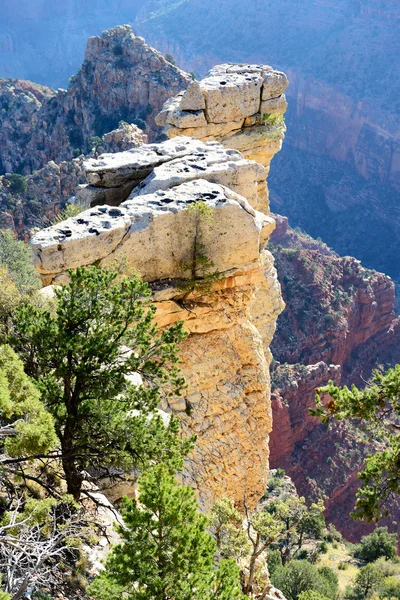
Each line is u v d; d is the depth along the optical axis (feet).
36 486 59.93
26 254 100.73
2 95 537.65
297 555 229.04
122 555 48.67
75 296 61.21
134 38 472.03
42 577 49.65
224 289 95.91
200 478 92.27
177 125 134.41
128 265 84.33
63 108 497.46
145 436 59.88
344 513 323.98
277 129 140.15
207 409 95.40
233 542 85.61
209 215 89.56
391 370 67.31
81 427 61.05
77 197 106.32
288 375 347.36
